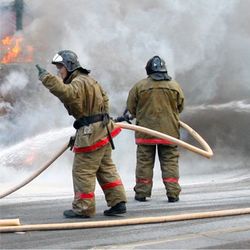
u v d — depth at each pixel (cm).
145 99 1642
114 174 1391
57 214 1421
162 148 1636
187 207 1525
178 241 1159
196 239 1175
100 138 1345
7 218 1377
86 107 1338
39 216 1398
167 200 1647
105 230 1252
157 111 1631
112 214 1392
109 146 1380
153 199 1669
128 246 1124
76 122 1348
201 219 1358
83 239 1177
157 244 1137
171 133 1639
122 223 1288
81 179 1350
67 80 1355
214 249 1103
